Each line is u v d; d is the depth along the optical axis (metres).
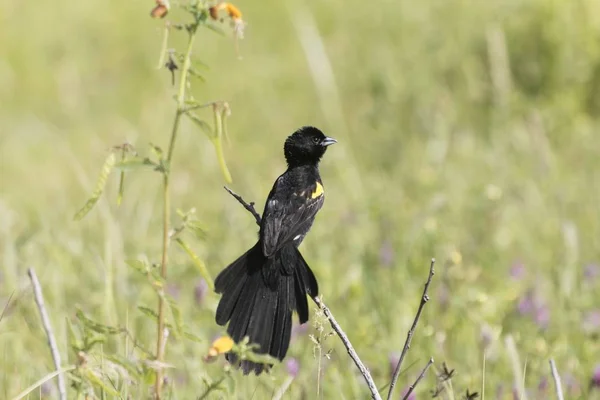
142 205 14.88
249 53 24.52
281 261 7.57
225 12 6.28
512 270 12.02
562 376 9.45
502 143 17.25
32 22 26.64
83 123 21.64
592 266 11.77
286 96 22.08
